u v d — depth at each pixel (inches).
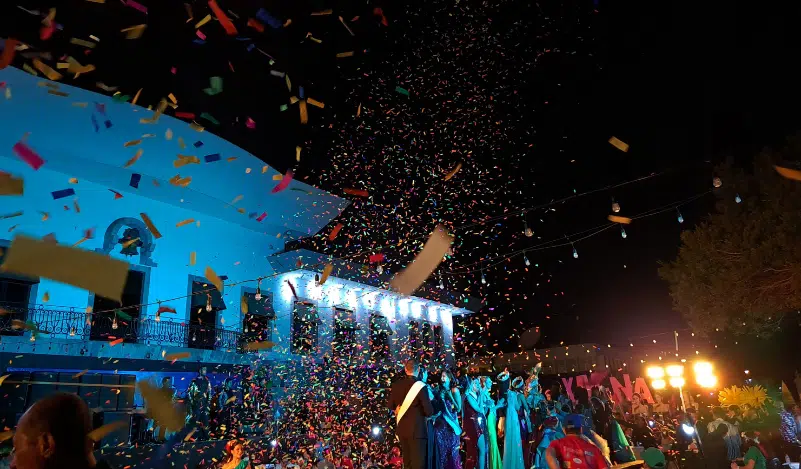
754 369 759.7
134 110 604.7
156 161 687.7
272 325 825.5
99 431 78.6
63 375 578.6
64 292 619.8
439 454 312.5
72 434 72.6
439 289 1125.1
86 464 72.9
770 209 441.1
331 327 909.8
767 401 579.2
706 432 397.4
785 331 683.4
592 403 429.1
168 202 741.3
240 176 767.7
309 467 556.7
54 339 581.6
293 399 804.0
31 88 535.8
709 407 450.0
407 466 273.3
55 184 632.4
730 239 460.4
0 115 556.1
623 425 509.7
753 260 436.1
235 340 770.8
